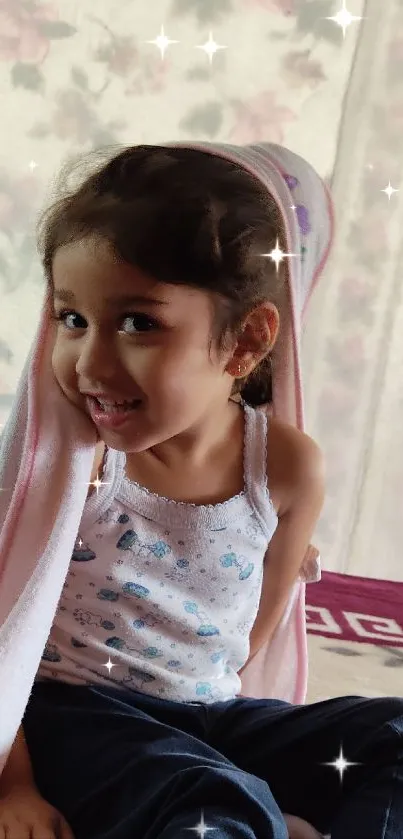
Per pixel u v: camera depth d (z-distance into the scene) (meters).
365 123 1.45
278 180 0.76
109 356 0.61
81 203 0.63
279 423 0.82
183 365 0.62
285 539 0.82
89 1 1.37
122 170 0.64
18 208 1.40
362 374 1.54
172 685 0.73
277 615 0.85
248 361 0.70
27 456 0.64
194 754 0.62
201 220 0.62
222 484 0.76
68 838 0.60
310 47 1.42
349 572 1.62
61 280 0.62
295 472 0.80
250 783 0.59
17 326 1.42
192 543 0.72
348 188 1.47
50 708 0.69
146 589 0.71
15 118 1.39
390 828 0.61
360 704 0.70
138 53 1.39
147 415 0.62
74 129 1.40
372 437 1.57
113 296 0.60
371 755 0.66
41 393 0.65
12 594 0.62
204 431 0.72
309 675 1.07
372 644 1.22
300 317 0.85
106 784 0.62
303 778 0.70
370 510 1.60
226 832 0.54
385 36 1.42
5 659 0.60
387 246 1.49
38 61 1.38
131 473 0.71
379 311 1.52
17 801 0.62
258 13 1.40
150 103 1.41
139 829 0.58
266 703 0.77
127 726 0.66
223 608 0.76
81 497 0.65
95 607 0.71
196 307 0.62
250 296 0.67
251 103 1.43
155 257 0.59
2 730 0.60
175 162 0.66
